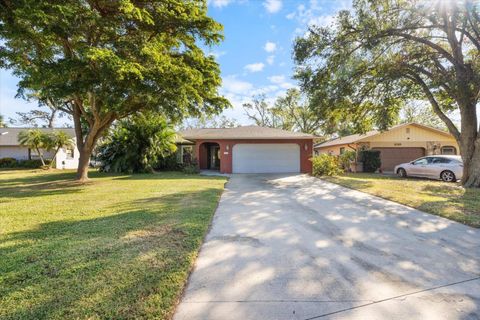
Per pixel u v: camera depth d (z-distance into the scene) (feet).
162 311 7.63
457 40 32.17
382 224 16.48
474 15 27.45
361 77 36.24
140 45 27.91
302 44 34.12
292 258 11.41
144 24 31.22
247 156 53.47
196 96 31.65
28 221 17.04
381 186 32.71
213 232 14.88
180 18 31.94
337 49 33.99
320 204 22.47
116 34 29.71
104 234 14.25
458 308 7.85
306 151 53.72
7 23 23.73
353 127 46.01
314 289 8.93
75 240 13.38
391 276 9.81
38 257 11.26
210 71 35.37
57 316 7.36
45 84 26.27
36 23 23.66
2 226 15.94
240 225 16.29
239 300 8.29
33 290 8.66
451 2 27.94
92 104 36.50
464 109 33.04
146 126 52.75
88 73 26.53
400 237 14.06
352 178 43.32
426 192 27.84
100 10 28.91
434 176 41.98
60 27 25.07
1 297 8.29
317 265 10.74
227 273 10.03
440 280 9.50
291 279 9.59
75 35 27.07
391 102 38.34
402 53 36.06
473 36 32.19
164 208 20.40
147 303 7.97
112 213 19.07
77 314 7.45
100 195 26.78
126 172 52.70
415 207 20.79
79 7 25.32
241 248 12.51
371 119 42.55
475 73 29.55
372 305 8.03
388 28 31.99
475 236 14.16
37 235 14.20
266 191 29.55
